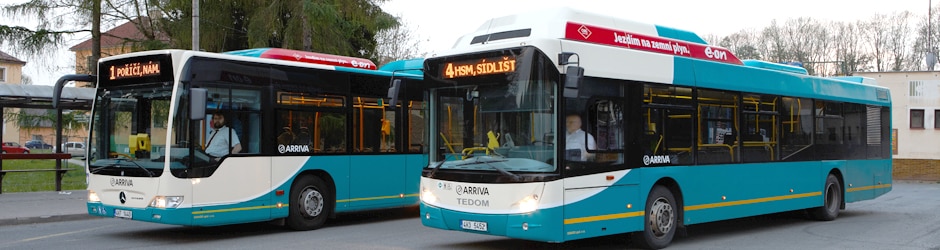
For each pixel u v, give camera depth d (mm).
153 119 11133
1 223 13680
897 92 39219
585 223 9258
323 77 12953
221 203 11328
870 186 15484
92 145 11898
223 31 22344
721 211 11406
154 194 10867
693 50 11680
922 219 14891
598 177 9445
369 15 23094
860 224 13930
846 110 14773
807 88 13578
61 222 14258
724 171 11469
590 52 9516
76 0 21625
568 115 9102
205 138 11203
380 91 13930
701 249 10680
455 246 10898
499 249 10602
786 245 11109
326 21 21047
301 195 12641
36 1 21172
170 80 11000
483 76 9523
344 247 10820
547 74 9039
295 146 12453
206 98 10578
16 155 18234
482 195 9266
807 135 13531
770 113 12578
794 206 13086
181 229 13031
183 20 21719
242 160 11648
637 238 10281
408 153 14367
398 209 16703
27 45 21000
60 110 18828
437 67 10062
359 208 13453
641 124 10102
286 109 12336
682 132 10766
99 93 11922
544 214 8867
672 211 10633
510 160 9172
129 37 23344
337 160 13117
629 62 10023
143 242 11391
